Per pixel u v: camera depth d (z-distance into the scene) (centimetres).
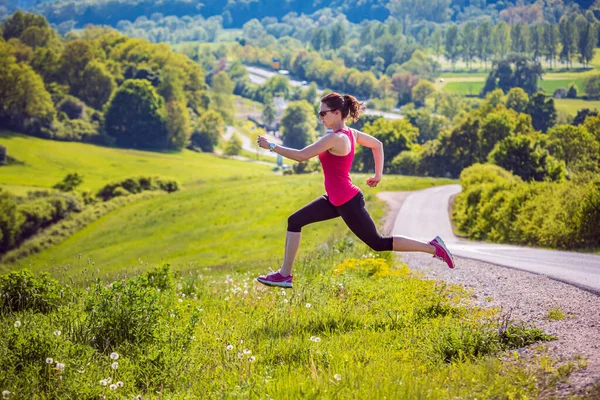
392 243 568
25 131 15325
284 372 501
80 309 718
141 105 16475
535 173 8281
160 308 653
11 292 775
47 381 493
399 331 613
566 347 497
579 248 1861
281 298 802
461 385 443
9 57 15738
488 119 10756
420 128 17162
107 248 5312
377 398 421
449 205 5234
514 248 1981
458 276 999
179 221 5544
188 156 16612
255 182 7144
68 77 18788
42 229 7038
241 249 4084
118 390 484
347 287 874
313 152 536
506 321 570
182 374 516
